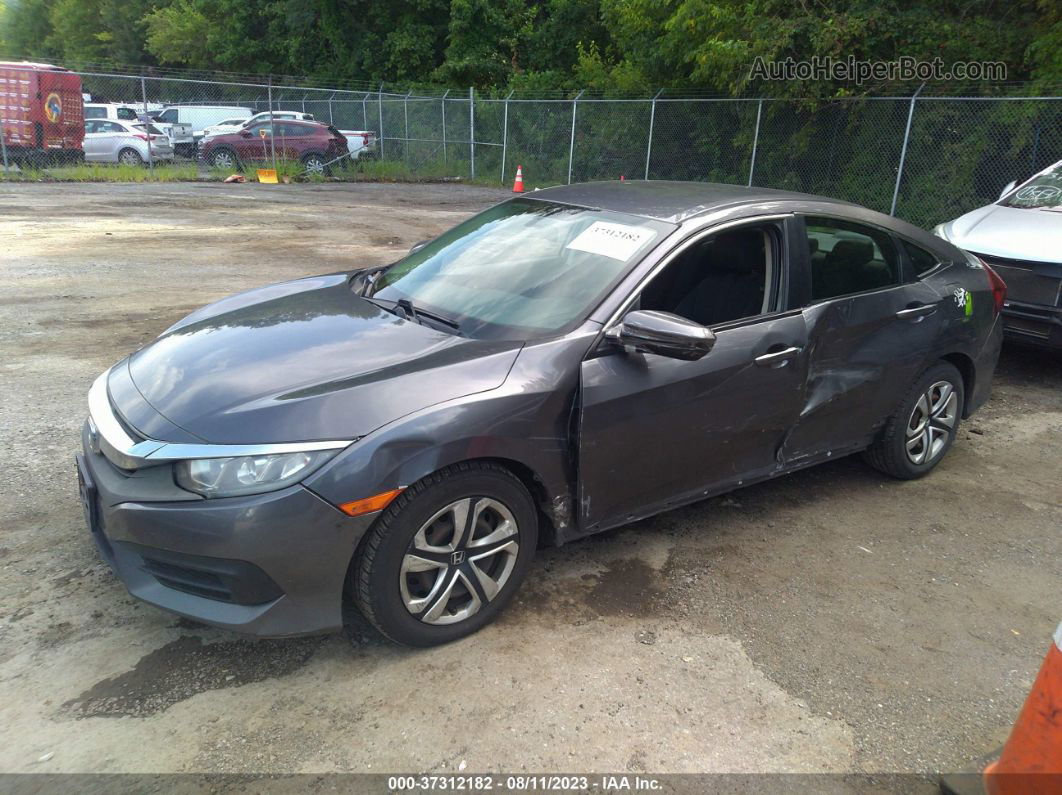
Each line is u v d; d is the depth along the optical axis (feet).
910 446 14.02
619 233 11.25
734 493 13.69
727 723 8.34
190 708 8.20
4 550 10.80
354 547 8.31
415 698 8.46
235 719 8.09
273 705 8.30
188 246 34.47
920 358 13.35
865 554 11.89
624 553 11.55
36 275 27.43
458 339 10.02
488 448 8.89
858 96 45.80
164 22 119.44
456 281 11.64
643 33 61.62
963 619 10.41
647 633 9.75
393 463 8.27
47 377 17.48
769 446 11.90
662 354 9.39
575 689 8.71
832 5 45.16
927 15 43.04
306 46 106.83
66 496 12.32
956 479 14.66
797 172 51.39
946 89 43.45
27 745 7.63
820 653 9.55
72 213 42.73
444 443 8.54
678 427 10.47
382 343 9.95
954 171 43.42
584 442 9.57
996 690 9.08
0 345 19.54
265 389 8.86
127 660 8.86
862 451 14.30
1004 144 41.63
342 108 88.94
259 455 8.07
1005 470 15.15
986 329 14.53
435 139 80.59
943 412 14.43
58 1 153.99
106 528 8.61
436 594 9.00
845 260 12.59
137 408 9.15
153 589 8.57
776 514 13.01
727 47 46.88
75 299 24.38
